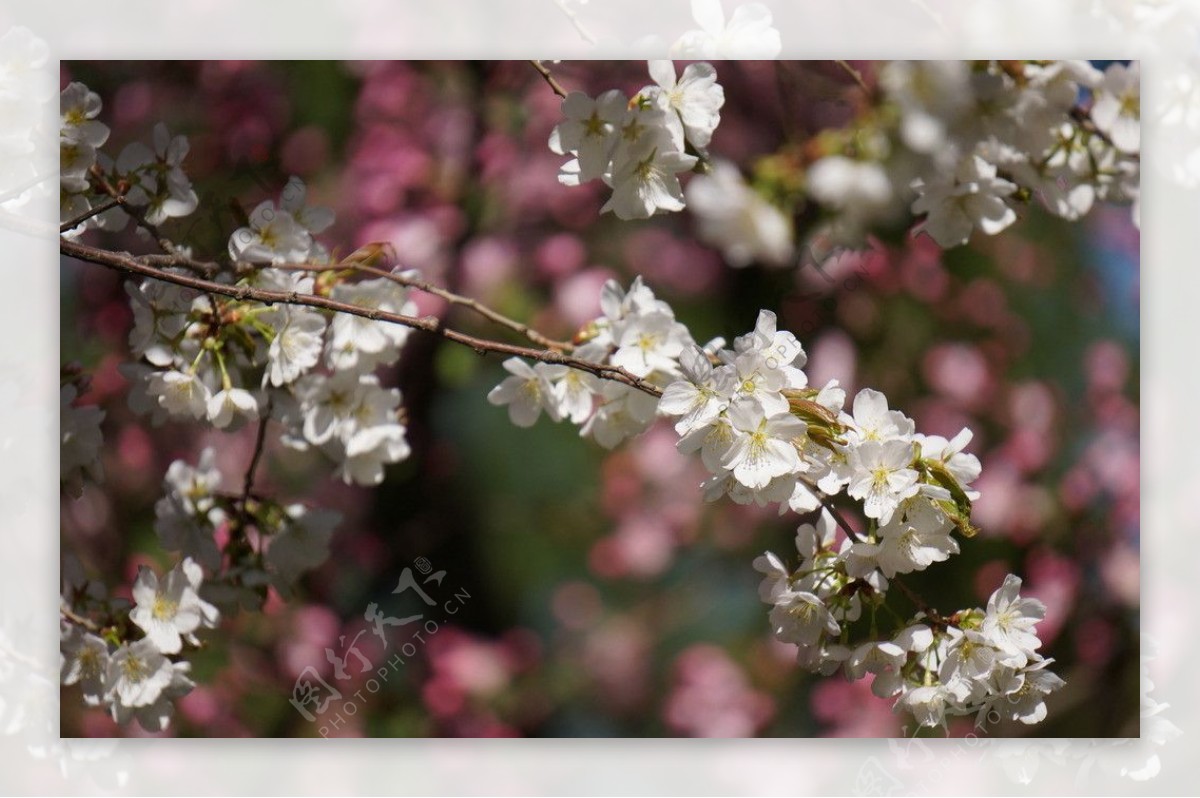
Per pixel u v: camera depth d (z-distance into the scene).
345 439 2.18
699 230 2.46
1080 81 2.12
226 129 2.47
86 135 2.14
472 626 2.50
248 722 2.44
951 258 2.52
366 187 2.51
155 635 2.12
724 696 2.48
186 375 2.13
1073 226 2.53
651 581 2.52
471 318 2.51
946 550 2.02
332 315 2.16
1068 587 2.51
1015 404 2.53
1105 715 2.45
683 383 2.01
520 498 2.52
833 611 2.05
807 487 2.06
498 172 2.52
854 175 2.15
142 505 2.44
